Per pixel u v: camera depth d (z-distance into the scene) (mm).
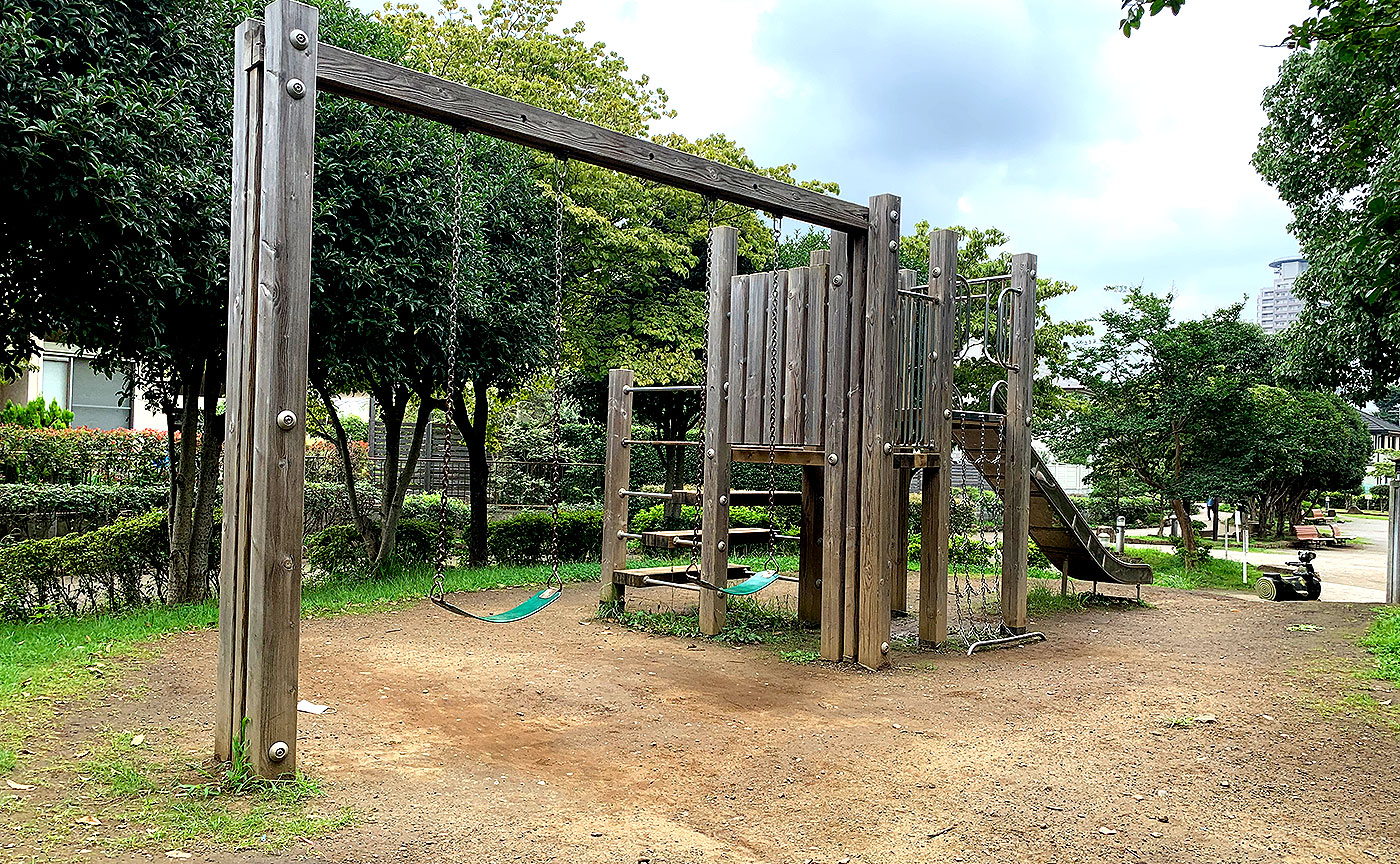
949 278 8078
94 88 7242
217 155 8258
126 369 10086
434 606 9820
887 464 7336
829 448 7578
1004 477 9102
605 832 4020
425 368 10688
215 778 4398
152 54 8039
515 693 6422
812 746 5340
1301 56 12844
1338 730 5781
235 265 4395
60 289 8195
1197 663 7812
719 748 5281
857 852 3904
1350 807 4512
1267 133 13891
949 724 5859
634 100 20391
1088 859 3893
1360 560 23125
